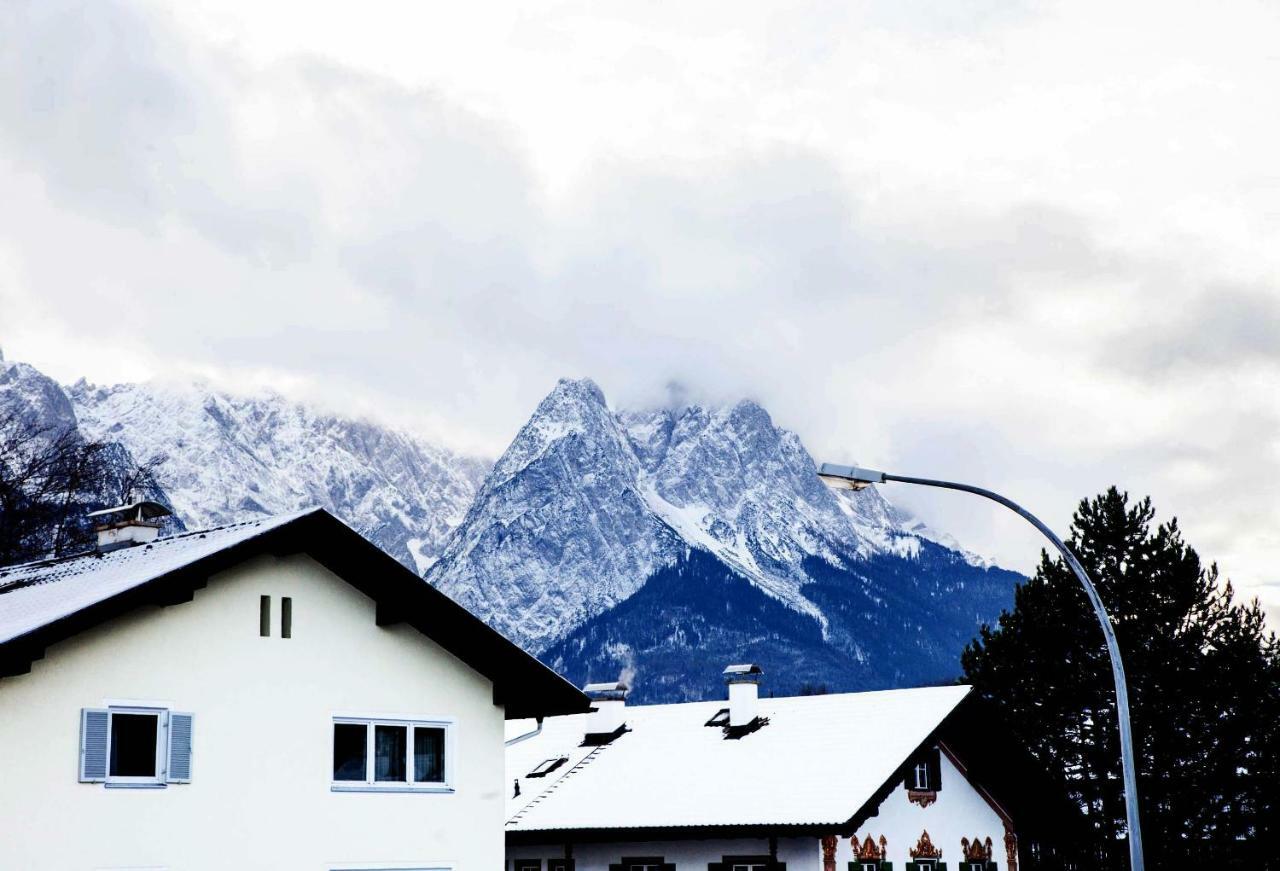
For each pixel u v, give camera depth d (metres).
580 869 46.91
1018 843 48.53
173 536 31.59
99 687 26.05
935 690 47.69
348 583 29.67
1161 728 55.94
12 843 24.75
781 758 46.72
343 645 29.36
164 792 26.52
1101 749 56.72
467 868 30.20
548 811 48.06
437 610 30.42
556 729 55.62
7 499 59.28
